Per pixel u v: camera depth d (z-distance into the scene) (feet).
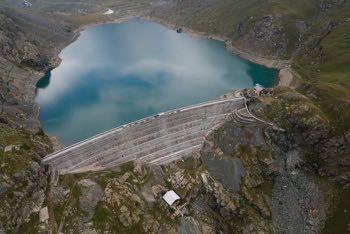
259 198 555.69
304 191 563.48
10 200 455.63
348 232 510.17
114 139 611.88
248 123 638.94
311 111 615.57
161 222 504.43
